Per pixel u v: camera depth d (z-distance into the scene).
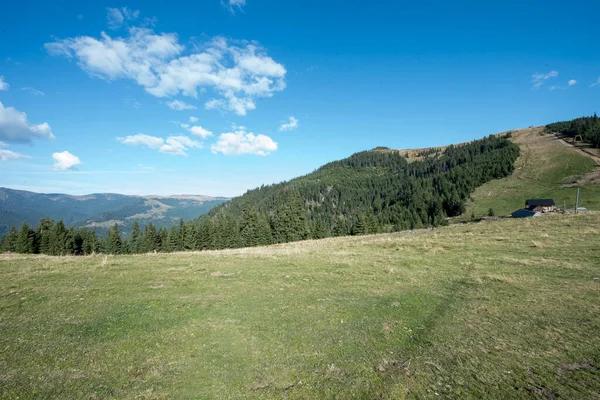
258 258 25.58
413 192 184.38
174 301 13.99
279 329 11.12
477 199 137.62
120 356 9.05
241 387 7.64
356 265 22.30
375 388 7.49
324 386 7.63
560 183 126.50
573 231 31.05
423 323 11.58
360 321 11.86
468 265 21.55
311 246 39.38
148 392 7.34
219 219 98.31
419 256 25.50
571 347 9.21
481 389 7.28
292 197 85.19
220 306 13.46
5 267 20.11
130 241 100.00
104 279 17.48
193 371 8.36
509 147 181.50
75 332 10.51
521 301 13.53
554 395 6.93
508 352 9.06
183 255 27.64
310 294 15.42
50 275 17.98
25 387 7.29
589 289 14.78
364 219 99.12
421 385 7.56
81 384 7.57
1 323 10.97
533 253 24.03
